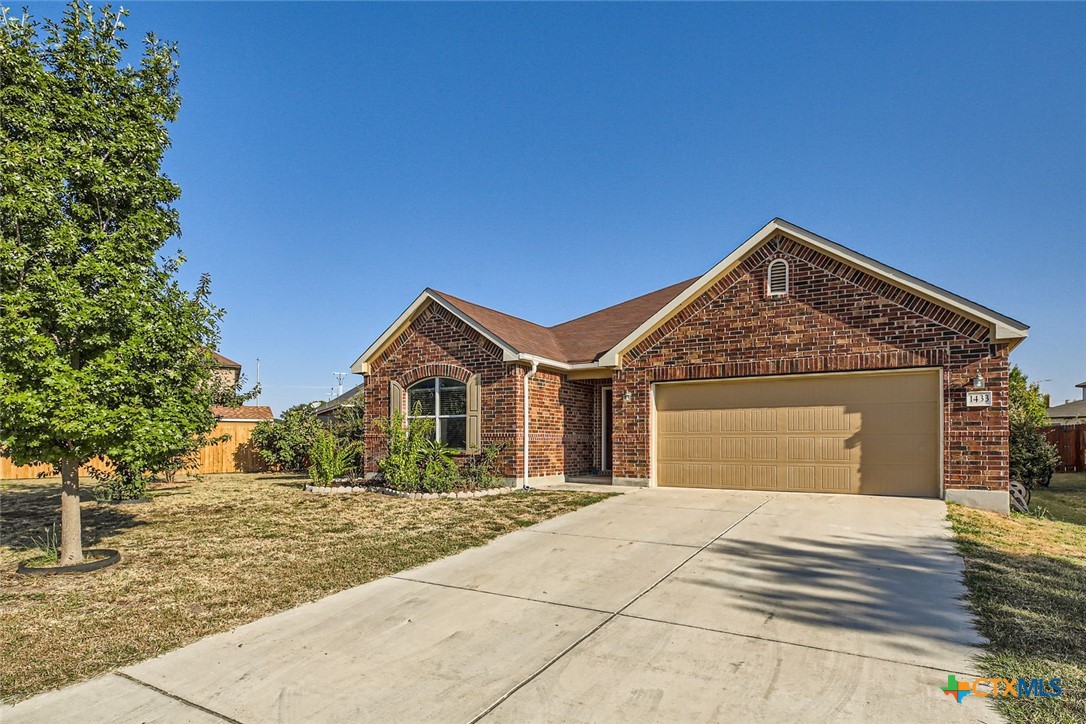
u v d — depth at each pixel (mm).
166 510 11930
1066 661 4641
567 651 4984
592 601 6188
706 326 13320
